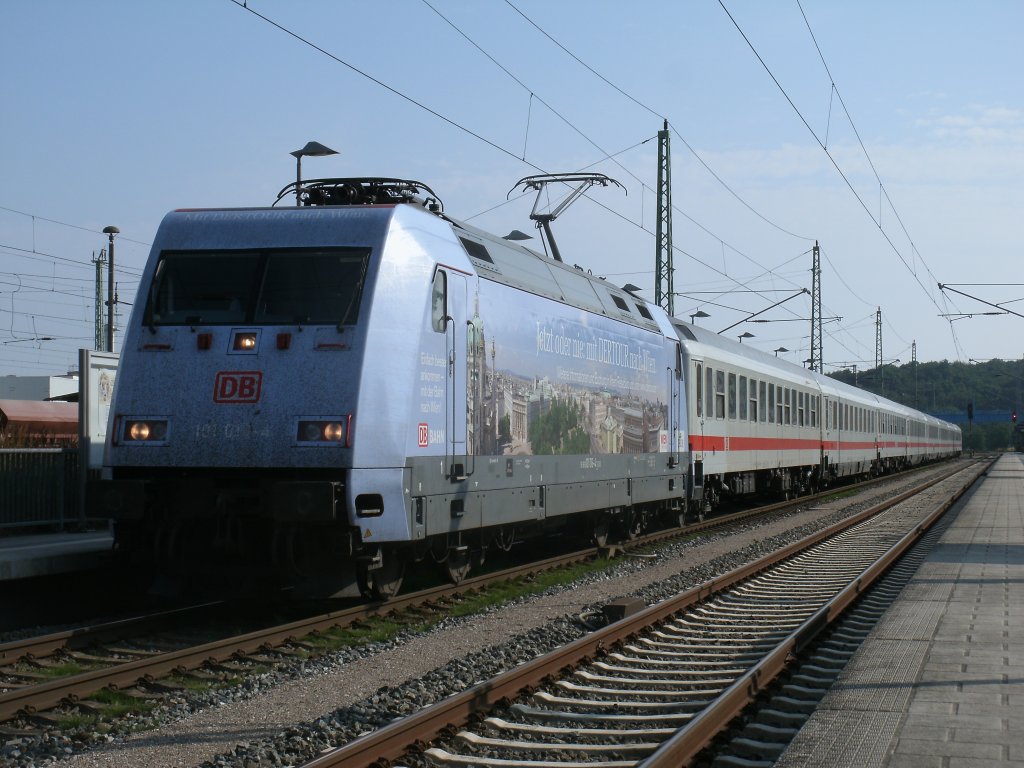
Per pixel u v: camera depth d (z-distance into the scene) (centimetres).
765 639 1013
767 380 2764
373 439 1007
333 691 805
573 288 1540
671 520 2177
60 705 740
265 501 1008
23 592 1134
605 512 1703
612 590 1352
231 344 1037
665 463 1870
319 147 2047
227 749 652
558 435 1423
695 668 900
